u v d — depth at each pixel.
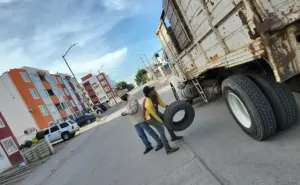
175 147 6.23
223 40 4.16
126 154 8.09
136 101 6.95
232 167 4.16
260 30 2.99
